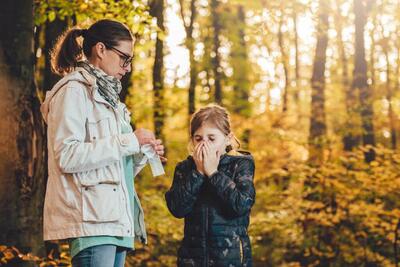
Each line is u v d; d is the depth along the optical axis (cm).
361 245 1259
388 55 1922
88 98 391
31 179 601
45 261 662
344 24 1902
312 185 1297
